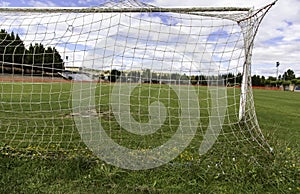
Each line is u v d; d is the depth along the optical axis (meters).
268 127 6.05
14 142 4.20
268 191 2.87
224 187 2.91
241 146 4.16
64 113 6.52
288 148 3.97
